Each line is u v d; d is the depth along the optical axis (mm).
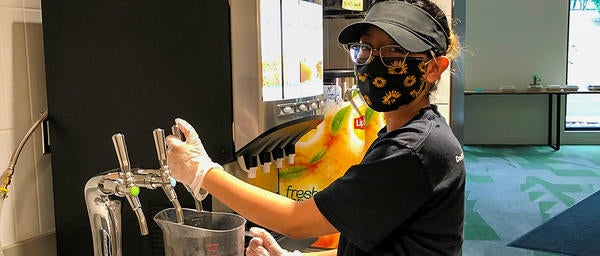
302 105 1523
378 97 1219
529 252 3998
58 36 1479
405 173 1082
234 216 1279
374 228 1099
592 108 8992
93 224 1252
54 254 1620
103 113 1458
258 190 1182
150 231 1463
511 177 6238
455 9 2520
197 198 1207
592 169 6652
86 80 1465
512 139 8891
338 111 1875
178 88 1378
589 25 8648
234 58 1323
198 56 1352
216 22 1327
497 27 8648
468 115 8922
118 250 1266
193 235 1198
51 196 1600
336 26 2205
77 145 1496
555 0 8477
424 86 1216
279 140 1564
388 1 1201
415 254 1127
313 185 1879
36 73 1558
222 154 1352
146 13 1389
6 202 1487
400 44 1113
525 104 8781
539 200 5277
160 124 1403
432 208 1117
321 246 1737
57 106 1504
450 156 1124
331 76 1907
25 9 1526
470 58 8758
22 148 1501
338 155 1882
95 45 1446
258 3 1321
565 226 4520
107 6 1423
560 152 7988
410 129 1134
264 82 1350
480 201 5262
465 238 4262
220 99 1343
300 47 1540
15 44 1501
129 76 1423
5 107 1478
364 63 1213
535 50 8625
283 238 1721
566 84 8641
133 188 1148
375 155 1120
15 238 1517
